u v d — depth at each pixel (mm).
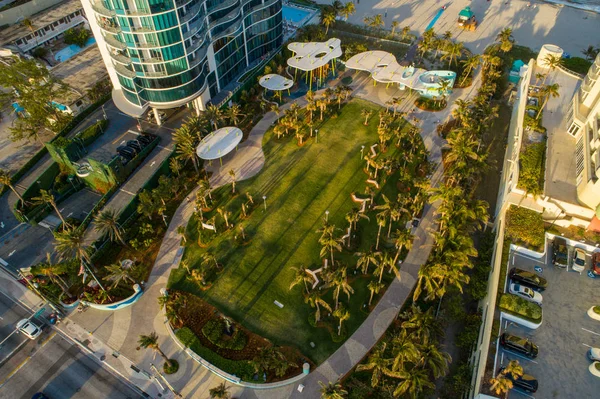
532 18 138500
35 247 75000
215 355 59875
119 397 56500
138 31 77750
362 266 67188
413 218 75188
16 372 59094
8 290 68688
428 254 72438
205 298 66812
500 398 48750
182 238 75312
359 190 83000
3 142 95125
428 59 117938
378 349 57906
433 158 90000
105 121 92875
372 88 108938
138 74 84500
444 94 100375
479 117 88688
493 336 53875
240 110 100125
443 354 52125
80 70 107438
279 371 55688
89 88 101375
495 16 139375
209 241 74562
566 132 78438
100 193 85500
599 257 61562
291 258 71812
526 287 59000
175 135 86000
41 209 80438
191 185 84188
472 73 111750
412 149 88250
